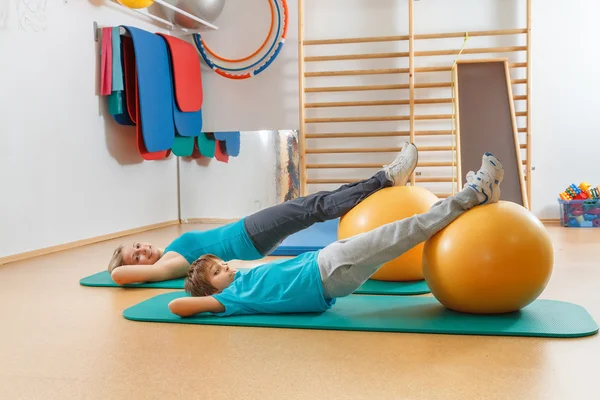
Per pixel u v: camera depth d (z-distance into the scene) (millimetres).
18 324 2133
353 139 5492
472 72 5086
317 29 5523
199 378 1550
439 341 1816
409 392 1422
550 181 5199
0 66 3426
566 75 5148
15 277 3041
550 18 5145
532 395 1395
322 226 4039
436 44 5320
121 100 4434
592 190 4812
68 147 4055
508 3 5195
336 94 5516
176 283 2764
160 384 1513
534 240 1963
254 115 5668
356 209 2650
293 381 1512
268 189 5496
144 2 4191
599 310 2152
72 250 3959
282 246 3359
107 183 4523
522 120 5223
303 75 5441
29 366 1670
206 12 5223
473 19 5262
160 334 1961
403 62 5387
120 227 4699
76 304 2428
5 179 3477
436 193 5344
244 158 5520
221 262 2361
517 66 5109
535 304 2195
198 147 5543
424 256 2135
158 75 4723
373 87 5316
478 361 1630
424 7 5336
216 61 5684
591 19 5090
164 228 5223
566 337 1822
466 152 4852
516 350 1716
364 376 1535
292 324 2010
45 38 3811
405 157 2764
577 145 5160
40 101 3770
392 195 2615
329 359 1676
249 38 5637
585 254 3404
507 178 4754
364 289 2512
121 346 1837
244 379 1534
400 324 1973
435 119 5320
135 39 4434
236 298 2148
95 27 4336
